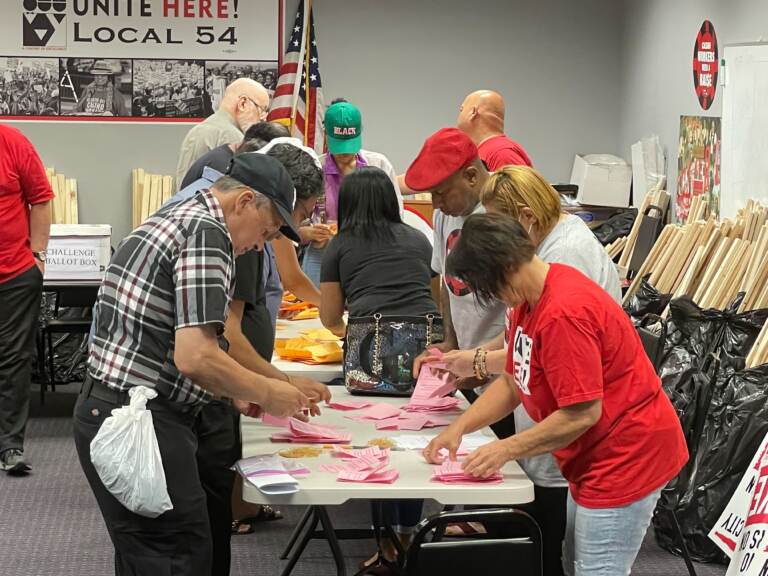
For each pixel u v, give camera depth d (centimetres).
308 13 835
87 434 279
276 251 409
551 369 264
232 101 624
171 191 778
